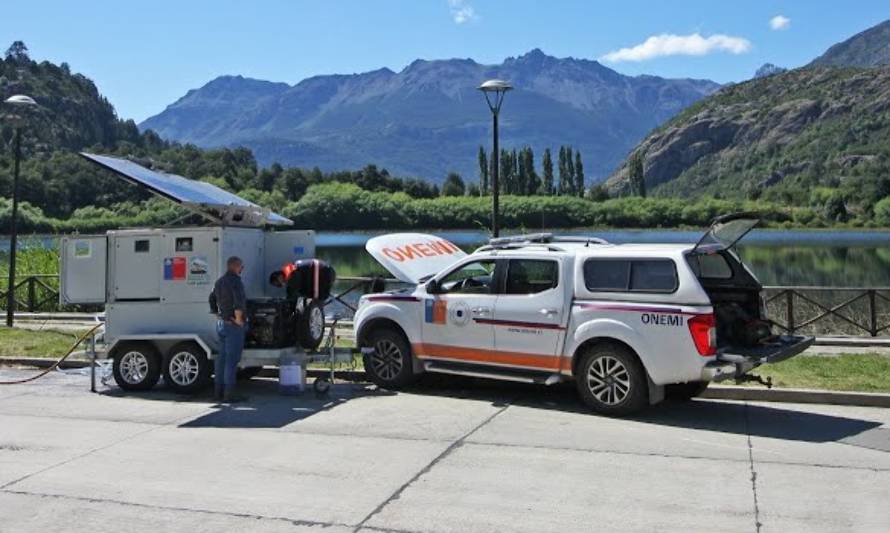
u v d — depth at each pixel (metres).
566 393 10.95
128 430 8.86
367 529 5.82
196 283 10.90
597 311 9.51
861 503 6.41
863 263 43.88
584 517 6.08
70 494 6.61
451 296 10.62
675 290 9.15
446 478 7.05
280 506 6.32
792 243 69.88
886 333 16.27
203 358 10.80
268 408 10.01
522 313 10.04
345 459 7.65
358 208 88.44
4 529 5.82
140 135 199.88
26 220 71.25
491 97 16.73
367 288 18.56
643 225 87.44
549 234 11.48
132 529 5.81
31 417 9.53
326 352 11.12
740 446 8.19
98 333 14.80
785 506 6.34
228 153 141.12
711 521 6.00
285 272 11.20
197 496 6.56
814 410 9.91
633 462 7.57
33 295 21.64
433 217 85.81
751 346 9.61
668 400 10.50
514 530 5.81
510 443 8.27
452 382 11.68
